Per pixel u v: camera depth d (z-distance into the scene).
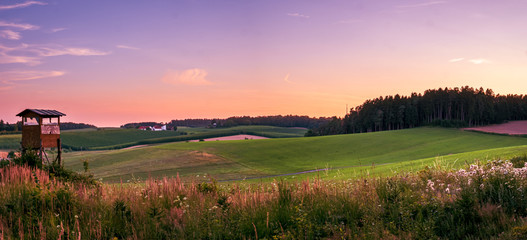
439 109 164.12
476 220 6.07
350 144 101.75
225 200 7.22
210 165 73.25
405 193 7.74
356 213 6.71
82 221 6.32
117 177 58.00
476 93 165.50
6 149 120.50
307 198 7.65
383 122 164.50
